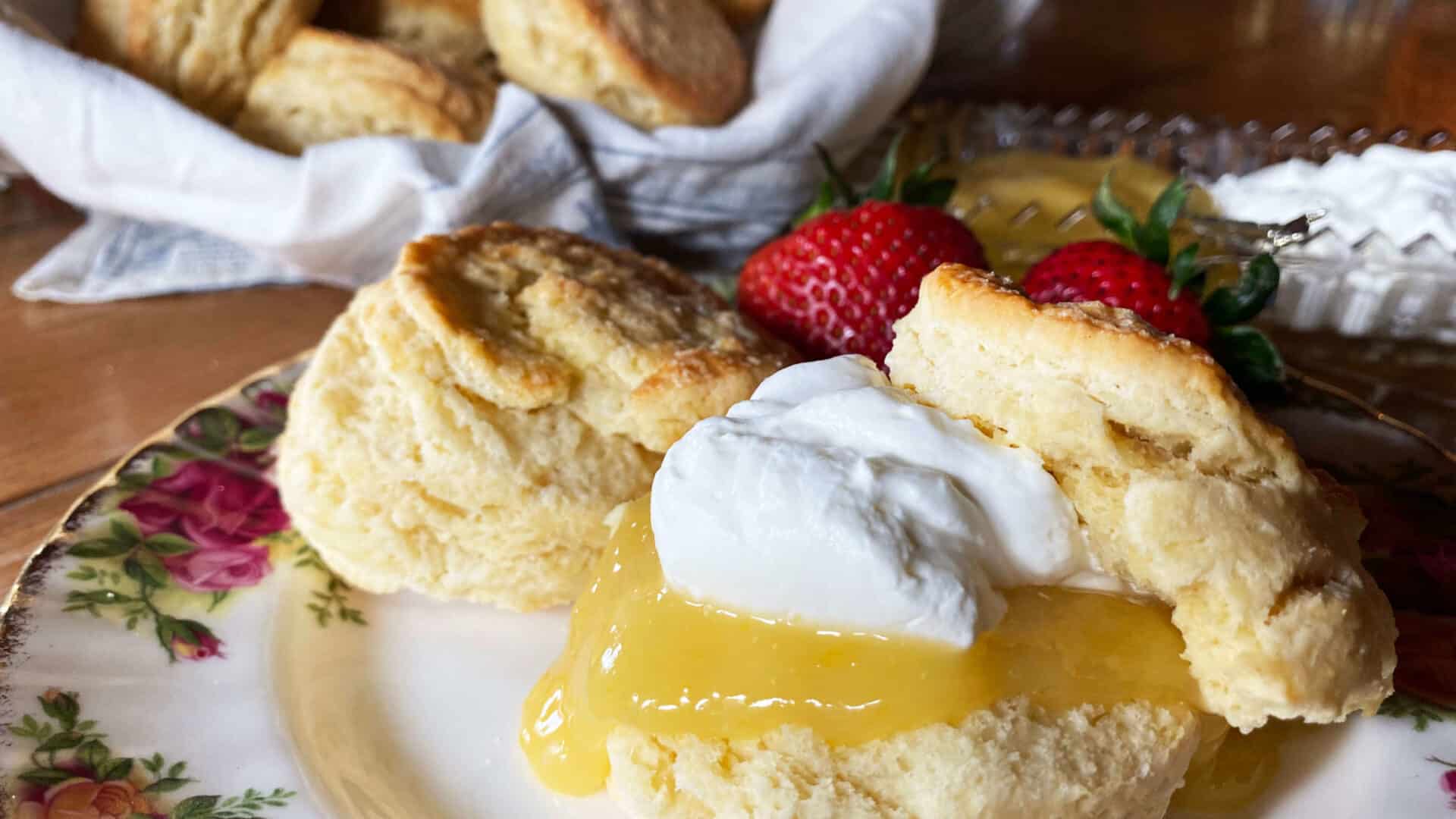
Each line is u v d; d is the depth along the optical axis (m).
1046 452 0.18
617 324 0.22
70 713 0.18
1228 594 0.17
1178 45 0.47
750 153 0.30
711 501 0.18
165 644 0.20
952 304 0.18
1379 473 0.23
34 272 0.30
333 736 0.19
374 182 0.28
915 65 0.31
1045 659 0.17
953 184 0.26
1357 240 0.27
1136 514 0.17
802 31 0.32
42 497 0.23
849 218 0.24
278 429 0.24
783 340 0.25
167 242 0.32
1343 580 0.18
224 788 0.18
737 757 0.18
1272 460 0.18
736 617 0.17
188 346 0.28
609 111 0.30
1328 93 0.40
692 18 0.31
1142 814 0.18
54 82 0.28
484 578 0.21
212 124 0.28
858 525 0.17
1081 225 0.29
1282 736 0.19
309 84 0.29
